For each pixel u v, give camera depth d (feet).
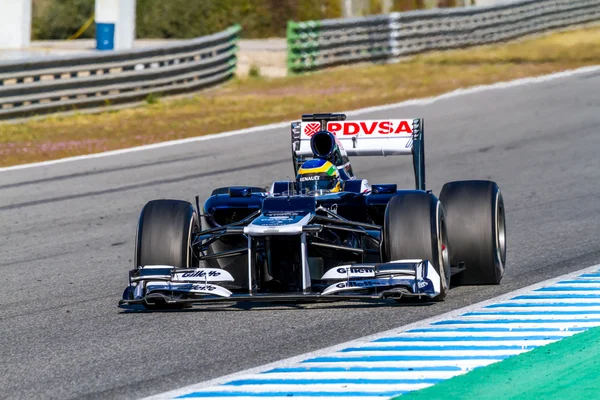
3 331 81.30
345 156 95.91
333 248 82.99
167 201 87.40
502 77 310.24
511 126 220.23
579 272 95.50
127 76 275.59
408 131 100.42
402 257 80.02
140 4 522.47
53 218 142.31
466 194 90.74
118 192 161.17
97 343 74.84
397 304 82.99
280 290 83.10
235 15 525.75
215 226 91.97
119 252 118.52
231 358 68.39
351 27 368.68
